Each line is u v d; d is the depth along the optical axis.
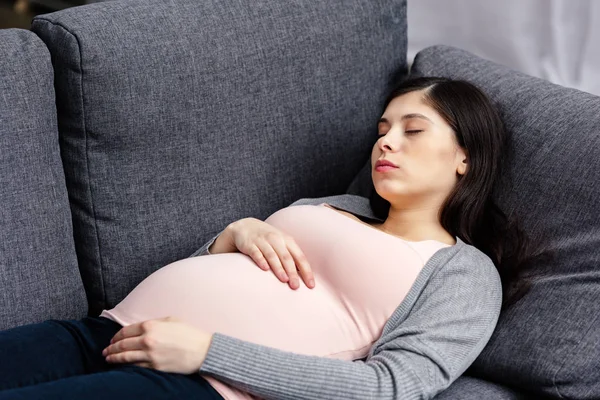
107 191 1.50
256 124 1.61
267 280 1.35
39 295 1.43
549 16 1.86
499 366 1.35
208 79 1.54
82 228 1.52
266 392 1.21
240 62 1.57
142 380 1.20
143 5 1.53
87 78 1.44
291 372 1.20
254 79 1.59
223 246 1.49
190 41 1.53
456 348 1.27
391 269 1.35
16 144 1.39
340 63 1.70
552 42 1.87
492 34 1.95
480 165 1.48
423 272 1.34
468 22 1.98
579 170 1.41
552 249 1.40
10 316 1.40
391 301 1.34
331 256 1.39
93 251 1.52
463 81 1.54
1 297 1.38
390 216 1.52
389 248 1.37
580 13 1.84
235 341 1.23
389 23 1.78
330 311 1.35
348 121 1.74
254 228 1.45
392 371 1.21
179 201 1.55
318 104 1.68
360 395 1.19
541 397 1.36
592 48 1.83
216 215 1.58
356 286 1.36
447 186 1.48
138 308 1.36
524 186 1.48
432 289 1.33
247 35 1.59
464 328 1.28
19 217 1.40
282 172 1.66
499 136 1.51
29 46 1.42
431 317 1.29
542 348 1.31
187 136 1.53
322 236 1.42
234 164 1.59
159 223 1.53
